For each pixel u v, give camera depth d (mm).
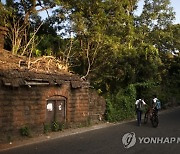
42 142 14086
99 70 27406
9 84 14047
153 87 35500
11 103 14383
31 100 15656
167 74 49906
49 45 25859
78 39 25188
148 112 21969
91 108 21375
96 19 24297
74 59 26109
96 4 24391
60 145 13242
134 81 31859
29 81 15414
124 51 26266
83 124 19719
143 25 38781
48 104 17062
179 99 47406
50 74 17141
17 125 14672
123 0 25625
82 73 26453
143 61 32062
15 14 25375
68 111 18484
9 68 14992
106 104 23188
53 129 17156
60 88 17812
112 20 25109
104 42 24516
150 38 39875
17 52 21703
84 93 19906
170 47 44906
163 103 37656
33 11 24219
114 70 28719
